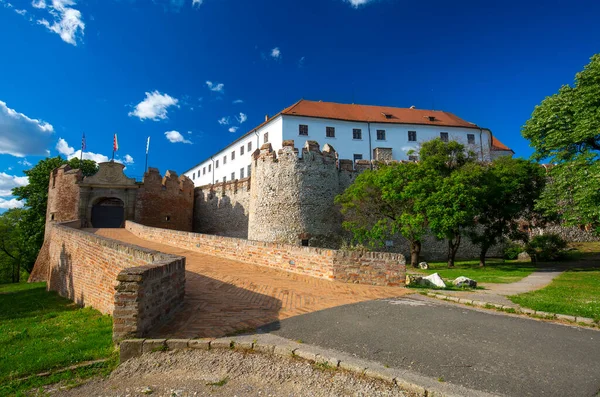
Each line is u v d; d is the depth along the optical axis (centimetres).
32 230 3406
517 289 1076
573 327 606
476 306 760
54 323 920
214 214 3562
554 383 391
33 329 839
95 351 552
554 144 1630
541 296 910
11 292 2045
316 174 2477
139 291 522
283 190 2431
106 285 1018
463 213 1791
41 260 2859
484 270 1873
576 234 3075
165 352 492
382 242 2278
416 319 640
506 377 405
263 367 444
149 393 407
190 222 3591
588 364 445
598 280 1361
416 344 510
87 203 2966
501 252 2941
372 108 4384
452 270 1892
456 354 473
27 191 3519
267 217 2455
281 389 397
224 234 3403
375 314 670
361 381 401
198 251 1584
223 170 5122
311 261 1076
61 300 1442
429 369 425
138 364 472
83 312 1059
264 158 2539
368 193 2208
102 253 1079
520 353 480
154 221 3158
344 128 3916
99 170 3011
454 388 377
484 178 2012
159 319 582
